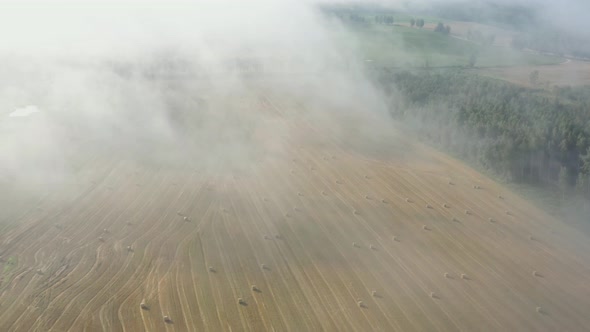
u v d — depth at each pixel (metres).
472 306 45.03
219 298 44.22
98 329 39.66
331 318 42.41
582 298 46.78
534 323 43.16
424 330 41.56
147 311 42.00
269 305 43.69
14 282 45.00
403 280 48.47
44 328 39.47
